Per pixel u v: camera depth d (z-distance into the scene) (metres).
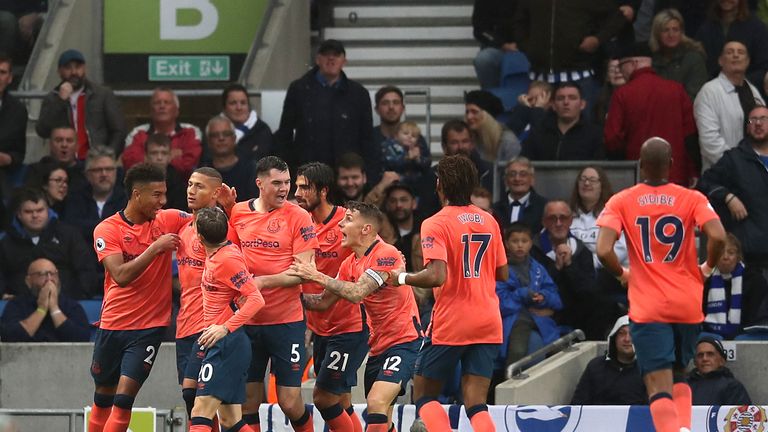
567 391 47.31
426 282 35.50
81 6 63.75
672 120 54.19
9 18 64.62
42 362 49.09
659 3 63.50
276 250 37.81
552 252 50.62
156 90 55.53
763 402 47.31
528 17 60.84
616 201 36.34
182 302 38.00
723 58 54.56
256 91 59.03
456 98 64.12
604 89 58.16
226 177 53.56
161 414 42.94
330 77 55.25
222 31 62.50
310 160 54.97
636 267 36.19
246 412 38.72
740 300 49.12
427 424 35.97
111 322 38.19
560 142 55.12
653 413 35.53
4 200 56.00
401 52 65.50
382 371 38.72
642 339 35.91
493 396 48.28
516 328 48.31
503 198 52.41
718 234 35.56
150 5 62.53
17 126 57.28
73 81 57.72
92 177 53.38
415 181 54.41
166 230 38.56
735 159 51.50
